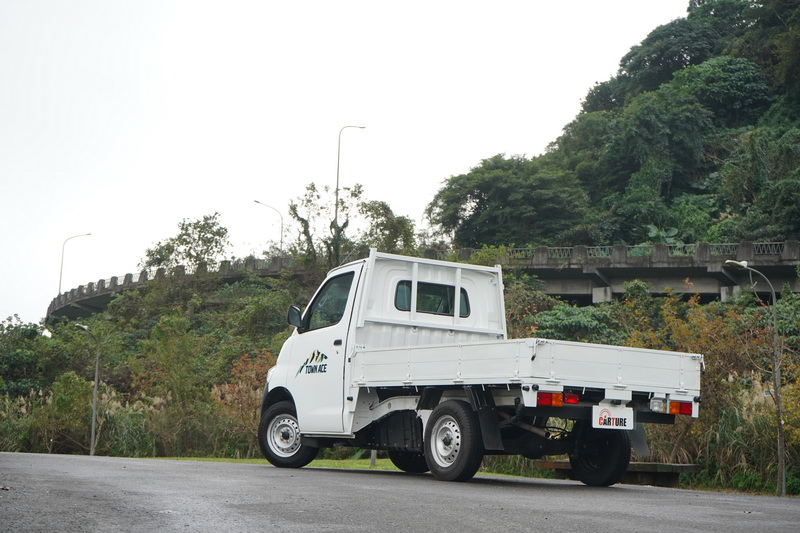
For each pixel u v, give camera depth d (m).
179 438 24.86
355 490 8.07
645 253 47.53
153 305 53.19
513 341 8.90
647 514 6.66
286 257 54.31
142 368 29.94
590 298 53.91
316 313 12.07
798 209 53.81
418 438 10.52
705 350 16.52
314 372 11.75
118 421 25.48
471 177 67.50
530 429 9.90
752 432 15.05
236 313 45.03
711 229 60.91
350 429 11.02
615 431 10.01
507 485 9.73
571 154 80.81
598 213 68.81
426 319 11.69
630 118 73.19
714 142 74.00
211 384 30.05
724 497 9.40
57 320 84.00
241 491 7.55
